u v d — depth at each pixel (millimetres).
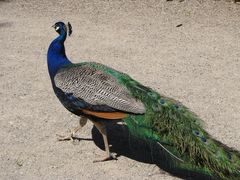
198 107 12805
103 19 18875
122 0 20547
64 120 12086
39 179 9930
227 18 19031
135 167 10344
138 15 19266
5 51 16172
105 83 10023
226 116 12414
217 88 13898
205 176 9914
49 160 10570
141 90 9992
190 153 9289
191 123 9562
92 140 11312
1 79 14188
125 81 10156
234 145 11086
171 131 9461
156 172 10164
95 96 9938
